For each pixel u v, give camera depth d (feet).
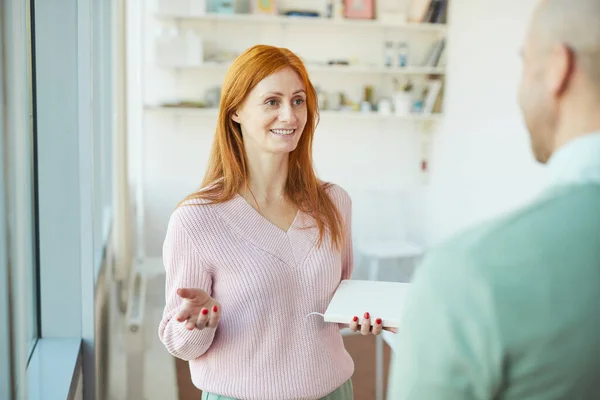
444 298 2.03
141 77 17.08
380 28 18.24
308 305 4.81
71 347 6.97
